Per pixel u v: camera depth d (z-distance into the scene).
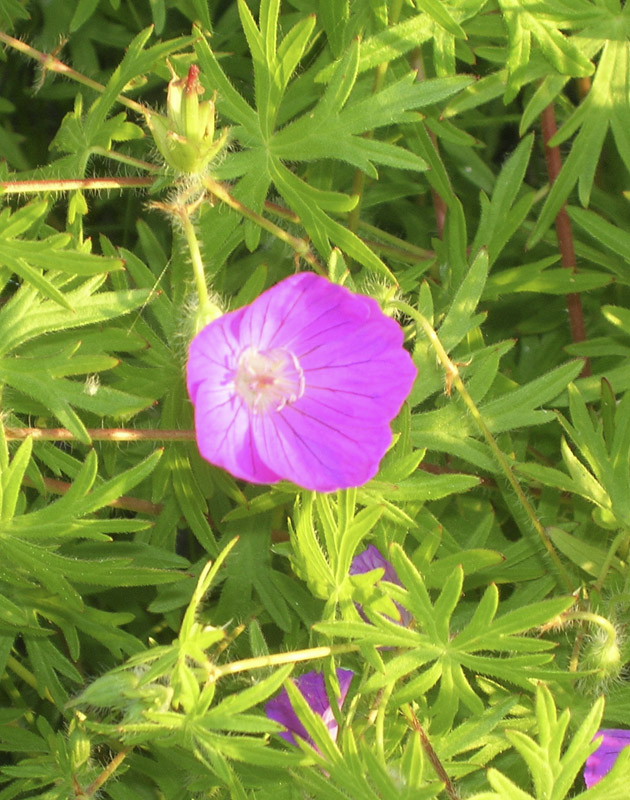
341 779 0.26
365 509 0.28
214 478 0.31
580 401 0.30
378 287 0.30
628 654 0.29
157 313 0.31
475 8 0.31
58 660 0.31
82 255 0.29
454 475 0.29
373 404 0.27
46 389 0.29
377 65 0.31
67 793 0.29
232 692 0.31
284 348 0.27
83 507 0.28
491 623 0.27
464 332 0.30
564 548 0.30
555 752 0.27
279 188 0.31
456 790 0.28
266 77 0.30
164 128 0.28
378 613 0.28
